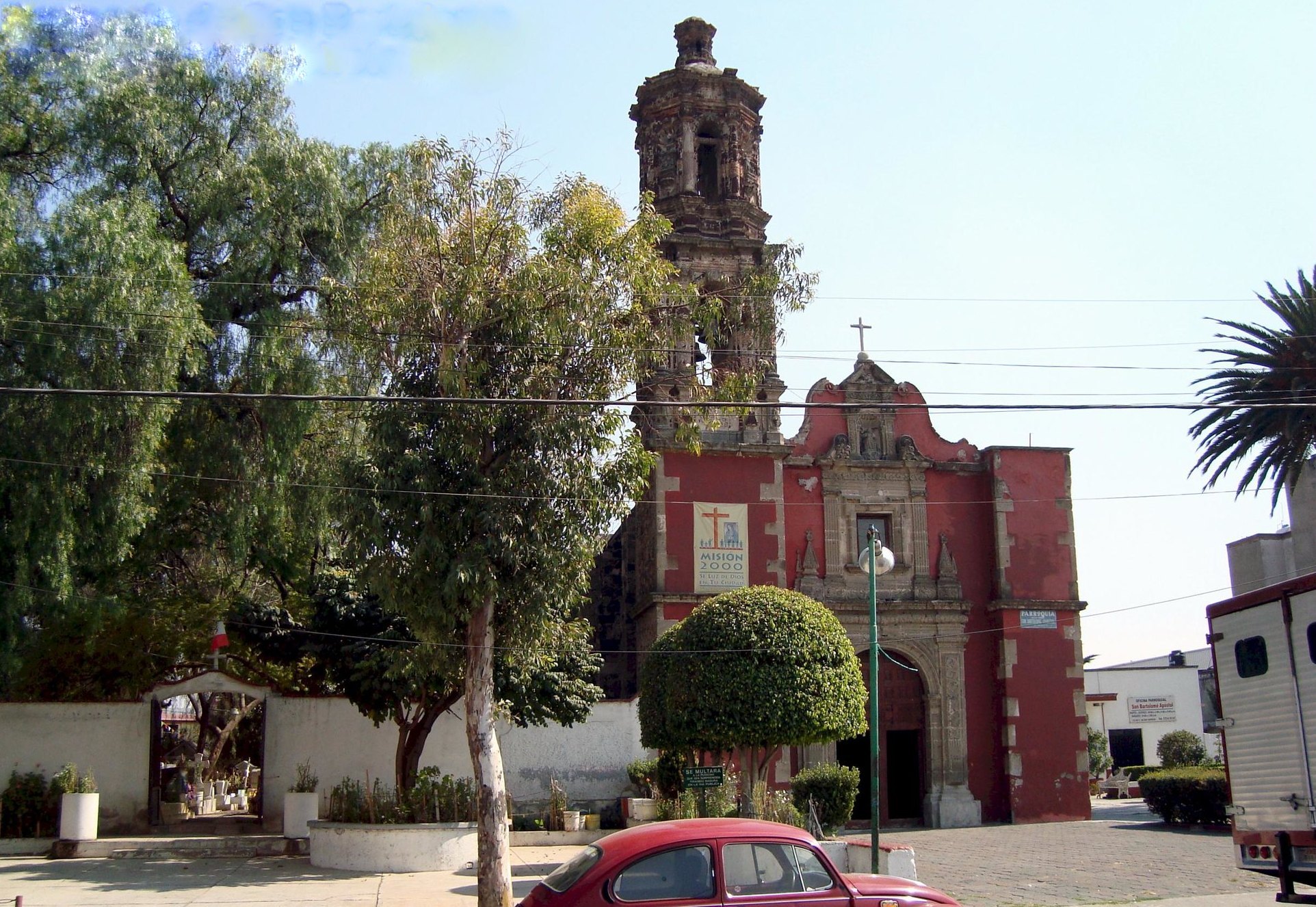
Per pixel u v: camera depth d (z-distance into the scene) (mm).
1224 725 14578
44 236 22281
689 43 37688
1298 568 35031
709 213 35719
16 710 25531
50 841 23859
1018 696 33938
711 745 24453
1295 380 30250
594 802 29922
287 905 18141
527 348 17906
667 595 31953
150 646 27469
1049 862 23141
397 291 17797
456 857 22719
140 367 21625
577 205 18469
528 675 25062
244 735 41031
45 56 24984
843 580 34125
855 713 24859
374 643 25453
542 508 17781
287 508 26594
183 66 26422
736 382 19734
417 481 17375
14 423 21094
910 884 11695
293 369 25500
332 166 26969
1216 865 21969
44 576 22172
